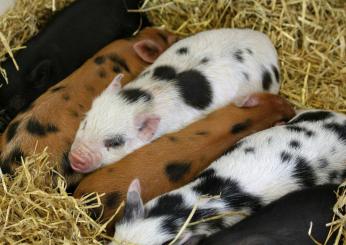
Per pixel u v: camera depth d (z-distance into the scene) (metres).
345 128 1.24
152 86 1.30
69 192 1.26
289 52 1.46
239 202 1.16
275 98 1.31
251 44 1.37
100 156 1.26
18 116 1.27
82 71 1.34
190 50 1.35
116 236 1.10
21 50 1.39
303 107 1.41
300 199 1.12
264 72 1.37
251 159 1.20
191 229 1.13
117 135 1.26
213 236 1.10
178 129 1.30
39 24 1.46
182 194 1.15
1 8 1.41
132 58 1.38
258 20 1.48
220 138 1.25
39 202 1.18
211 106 1.32
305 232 1.10
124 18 1.45
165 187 1.21
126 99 1.28
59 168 1.25
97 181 1.20
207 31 1.40
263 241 1.08
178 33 1.51
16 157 1.23
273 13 1.47
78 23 1.41
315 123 1.25
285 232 1.09
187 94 1.31
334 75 1.43
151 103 1.29
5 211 1.16
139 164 1.21
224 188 1.16
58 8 1.46
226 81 1.33
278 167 1.19
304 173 1.19
